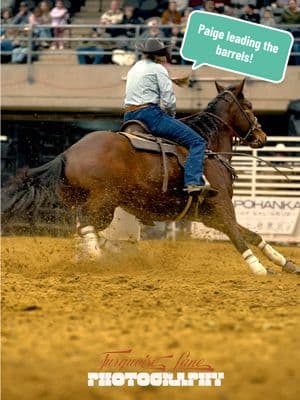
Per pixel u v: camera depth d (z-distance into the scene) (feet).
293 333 25.16
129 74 46.26
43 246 66.13
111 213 45.27
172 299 34.40
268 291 38.22
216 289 38.70
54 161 45.11
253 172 86.07
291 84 95.61
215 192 46.32
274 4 102.89
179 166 45.68
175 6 98.84
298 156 92.48
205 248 69.82
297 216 85.10
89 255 46.01
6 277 42.55
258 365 20.72
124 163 44.68
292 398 17.99
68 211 46.68
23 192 45.52
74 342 23.85
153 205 45.98
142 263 50.88
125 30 100.73
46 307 30.96
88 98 99.50
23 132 107.65
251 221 85.66
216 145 48.57
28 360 21.33
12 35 104.58
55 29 103.91
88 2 118.52
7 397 18.03
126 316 28.78
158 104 45.93
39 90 100.12
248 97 95.91
